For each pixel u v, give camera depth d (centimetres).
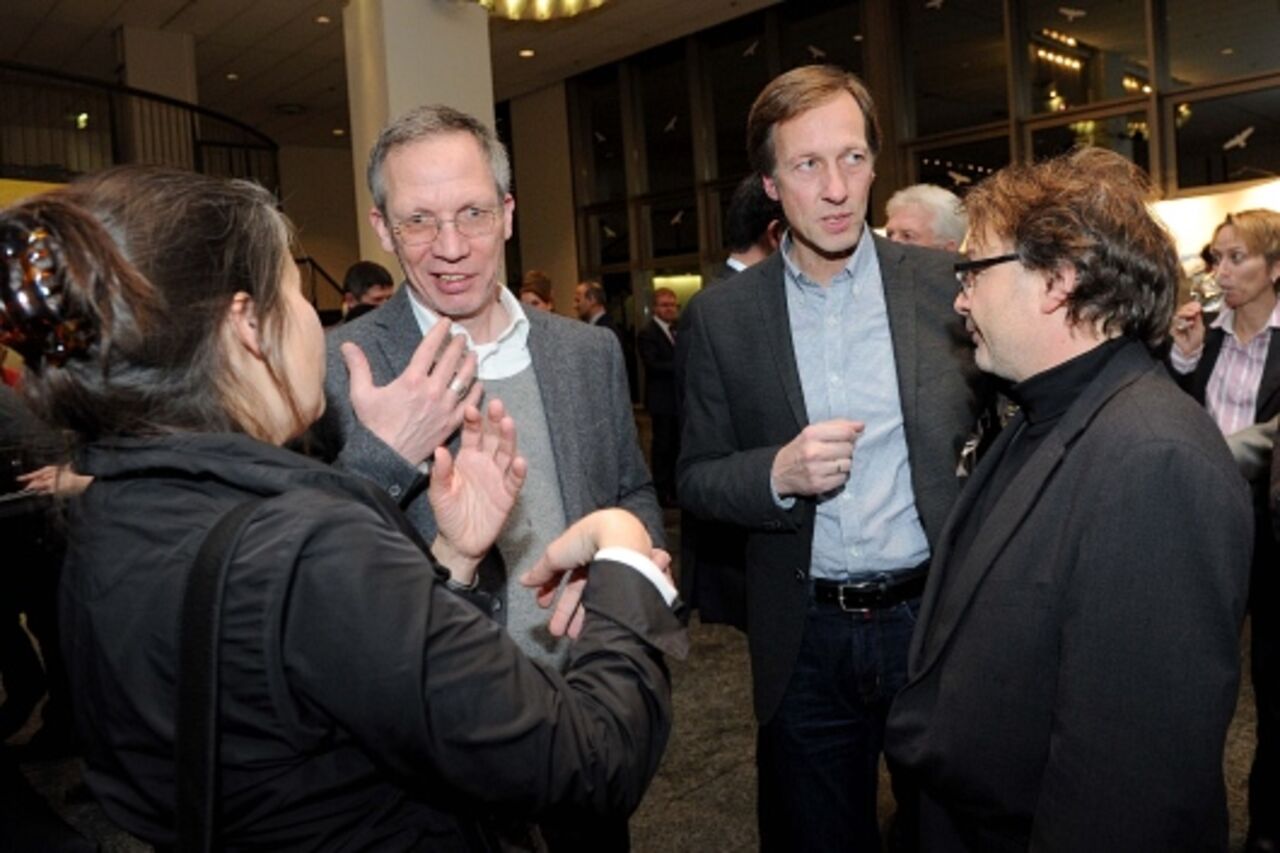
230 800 66
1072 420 108
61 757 289
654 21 900
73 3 794
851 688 163
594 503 148
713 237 1031
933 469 151
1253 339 271
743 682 324
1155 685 94
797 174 153
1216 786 95
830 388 161
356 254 1455
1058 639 103
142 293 67
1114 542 96
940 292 161
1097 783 96
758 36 958
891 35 848
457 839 75
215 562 64
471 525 95
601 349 156
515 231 1223
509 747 65
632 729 72
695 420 172
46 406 70
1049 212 108
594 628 78
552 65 1039
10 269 65
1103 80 749
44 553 230
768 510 150
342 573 64
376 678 63
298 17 841
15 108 931
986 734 108
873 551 158
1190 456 95
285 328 77
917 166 857
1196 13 701
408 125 135
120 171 72
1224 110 695
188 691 63
